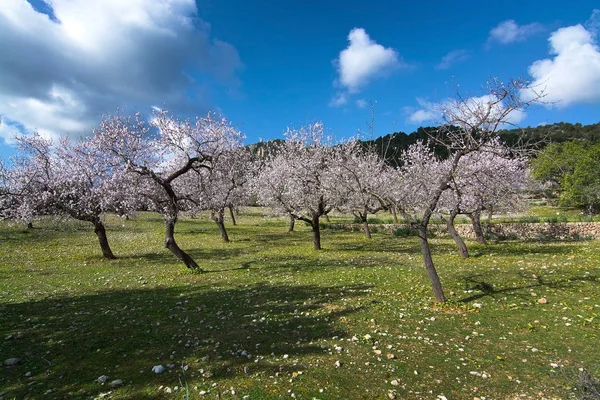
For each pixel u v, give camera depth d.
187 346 7.77
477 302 10.57
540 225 29.11
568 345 7.39
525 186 23.06
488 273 14.21
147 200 20.97
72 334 8.72
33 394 5.88
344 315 9.71
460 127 10.34
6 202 20.52
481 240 25.11
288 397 5.57
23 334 8.72
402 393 5.66
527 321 8.90
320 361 6.84
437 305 10.36
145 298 12.33
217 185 26.16
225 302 11.53
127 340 8.23
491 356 6.99
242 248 26.31
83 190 20.84
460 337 8.02
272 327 8.91
